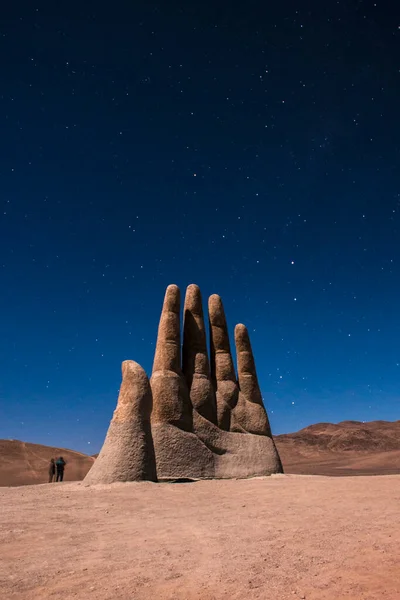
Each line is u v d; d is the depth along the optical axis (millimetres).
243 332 21922
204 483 15375
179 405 18031
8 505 11117
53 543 7191
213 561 5977
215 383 20375
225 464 18078
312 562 5727
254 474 18312
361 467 52594
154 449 16719
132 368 16188
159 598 4785
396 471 43031
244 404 20203
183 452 17219
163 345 19031
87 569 5793
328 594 4637
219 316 21656
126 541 7262
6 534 7805
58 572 5695
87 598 4836
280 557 6027
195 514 9633
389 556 5773
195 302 20797
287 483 14391
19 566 5984
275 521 8539
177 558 6191
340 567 5461
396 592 4559
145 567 5816
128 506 10695
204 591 4910
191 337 20141
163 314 19672
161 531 7953
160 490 13305
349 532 7250
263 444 19438
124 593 4941
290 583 5020
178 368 18891
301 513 9234
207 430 18375
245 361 21344
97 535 7715
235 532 7703
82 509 10359
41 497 12602
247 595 4746
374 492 11398
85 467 43188
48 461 44625
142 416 15617
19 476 38406
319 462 67562
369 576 5078
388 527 7469
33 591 5082
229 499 11680
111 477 14648
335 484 13305
